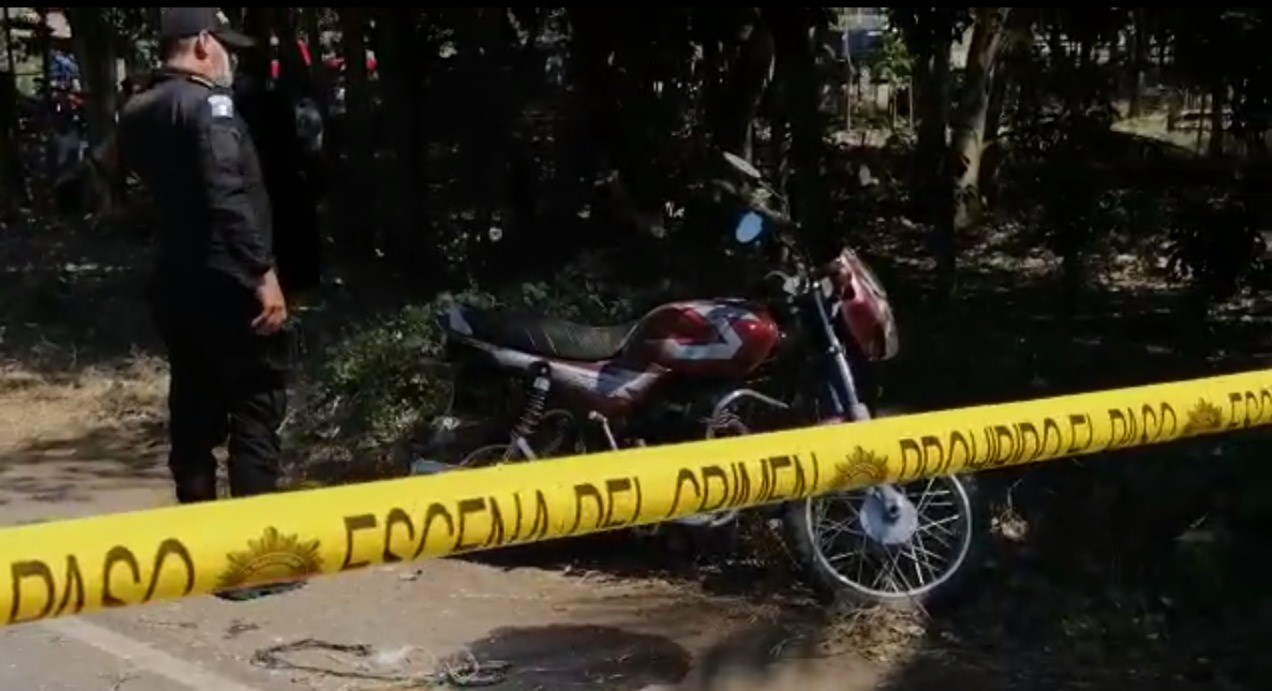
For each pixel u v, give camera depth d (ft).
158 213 16.39
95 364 30.19
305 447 22.54
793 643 16.10
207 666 15.71
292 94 23.85
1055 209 30.89
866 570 17.20
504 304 23.89
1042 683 15.06
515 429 17.72
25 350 31.24
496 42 36.73
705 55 35.91
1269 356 26.71
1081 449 11.56
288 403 23.35
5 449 24.97
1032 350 26.68
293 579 8.08
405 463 21.01
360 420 22.59
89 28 50.11
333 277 34.17
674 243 31.48
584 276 26.12
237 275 16.10
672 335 17.12
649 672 15.47
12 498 22.25
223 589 7.71
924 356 25.75
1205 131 29.12
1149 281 34.68
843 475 10.19
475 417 18.34
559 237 34.76
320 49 44.55
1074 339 28.37
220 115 15.92
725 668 15.53
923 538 17.02
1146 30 28.63
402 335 23.40
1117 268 35.63
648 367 17.21
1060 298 32.78
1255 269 26.58
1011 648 15.90
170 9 16.17
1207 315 28.81
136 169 16.53
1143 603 16.49
